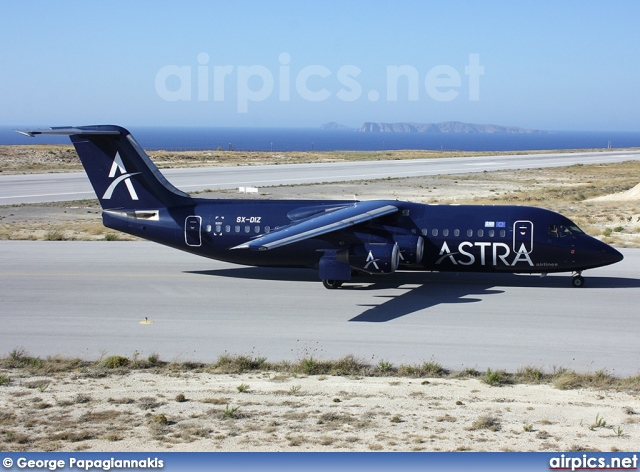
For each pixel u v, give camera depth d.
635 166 150.75
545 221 39.03
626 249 52.06
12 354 26.98
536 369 25.52
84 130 39.50
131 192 42.56
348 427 19.92
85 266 45.38
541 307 34.75
